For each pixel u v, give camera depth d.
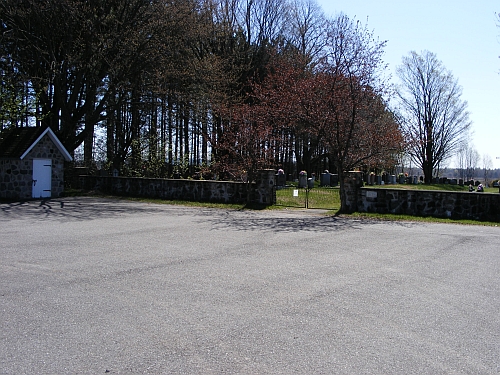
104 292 6.54
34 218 15.47
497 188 50.97
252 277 7.50
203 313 5.70
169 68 28.31
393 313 5.84
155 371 4.17
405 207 17.78
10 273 7.58
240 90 35.00
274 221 15.55
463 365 4.39
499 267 8.65
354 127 18.55
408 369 4.29
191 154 36.41
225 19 38.16
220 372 4.17
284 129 29.78
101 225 13.82
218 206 20.73
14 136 24.41
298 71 27.28
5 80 24.41
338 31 20.69
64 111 28.22
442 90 52.06
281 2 42.22
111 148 35.78
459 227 14.66
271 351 4.62
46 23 25.66
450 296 6.66
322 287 6.97
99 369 4.20
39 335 4.96
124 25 27.03
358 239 11.80
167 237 11.61
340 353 4.61
